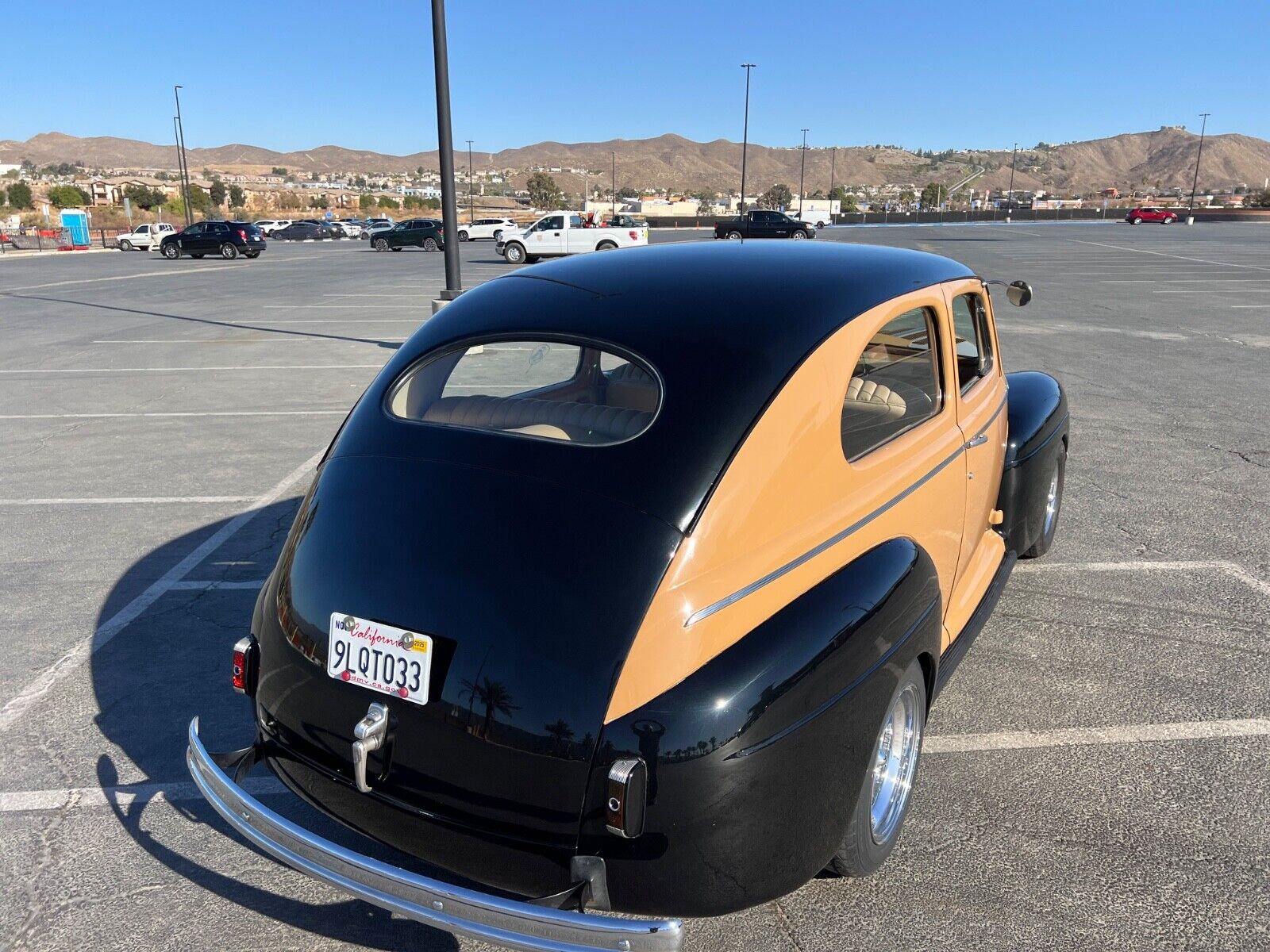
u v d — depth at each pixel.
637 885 2.08
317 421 8.76
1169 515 5.99
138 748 3.59
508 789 2.10
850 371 2.53
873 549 2.55
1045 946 2.57
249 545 5.63
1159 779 3.31
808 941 2.60
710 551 2.13
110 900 2.82
